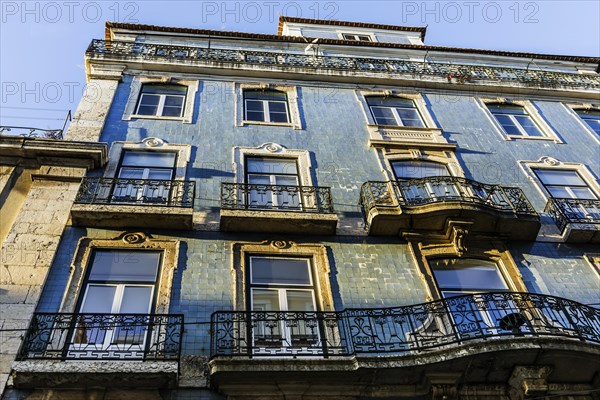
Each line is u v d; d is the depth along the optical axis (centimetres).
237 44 1673
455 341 776
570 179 1284
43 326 785
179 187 1039
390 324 875
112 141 1168
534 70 1709
